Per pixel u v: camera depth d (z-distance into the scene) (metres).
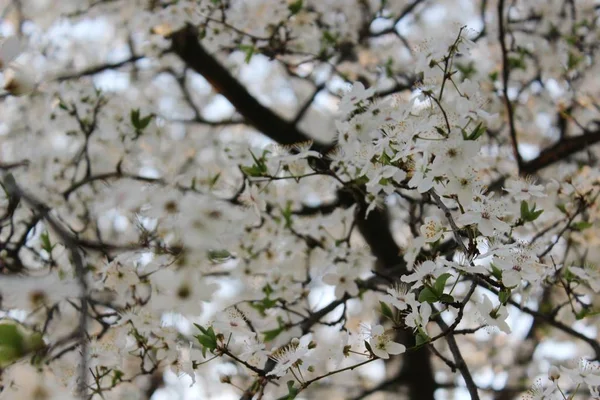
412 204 4.08
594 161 5.41
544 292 4.54
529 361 5.81
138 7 5.31
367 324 2.68
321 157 3.32
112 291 3.68
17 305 3.04
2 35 3.03
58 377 3.04
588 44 5.64
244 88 5.81
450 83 3.22
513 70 5.46
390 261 5.92
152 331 3.24
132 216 3.49
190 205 2.90
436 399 6.19
